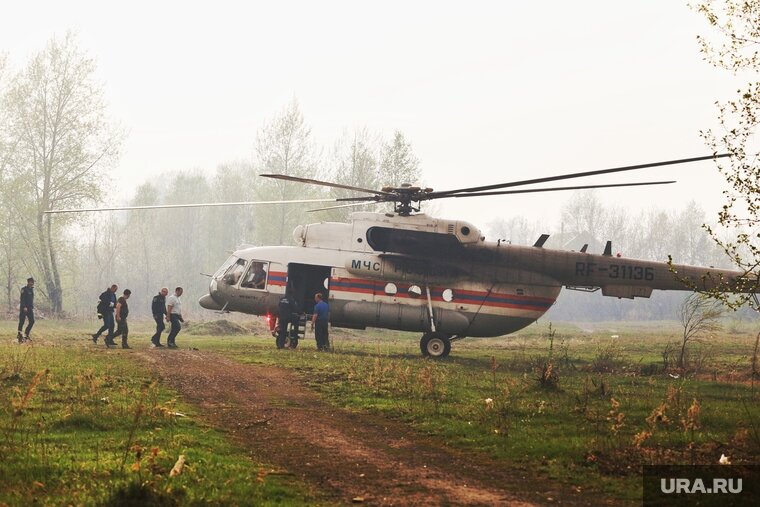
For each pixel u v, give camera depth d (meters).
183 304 97.69
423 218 26.34
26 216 54.81
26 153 55.59
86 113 55.78
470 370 21.38
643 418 13.34
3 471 8.52
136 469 8.52
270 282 27.03
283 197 72.94
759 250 13.38
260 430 12.23
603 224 135.50
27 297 27.06
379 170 66.44
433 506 8.30
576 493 8.98
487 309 26.19
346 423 13.13
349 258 26.45
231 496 8.04
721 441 11.36
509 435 11.89
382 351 27.64
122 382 15.91
